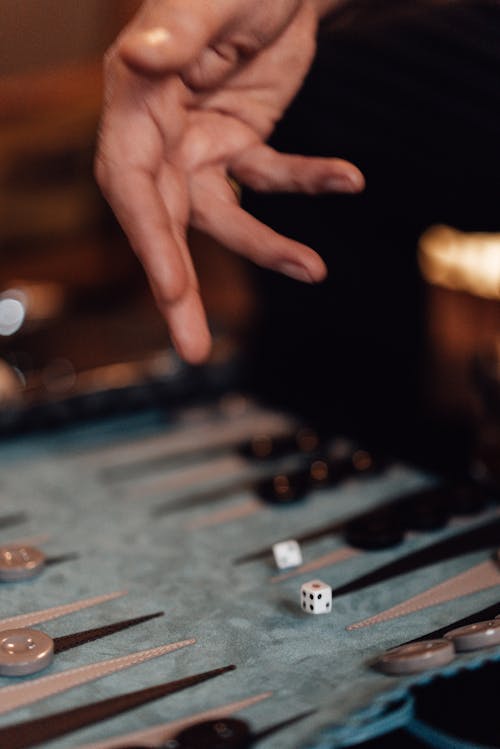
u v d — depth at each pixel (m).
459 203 1.19
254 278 1.58
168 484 1.26
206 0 0.93
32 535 1.16
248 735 0.87
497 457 1.26
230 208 1.06
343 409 1.46
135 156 0.98
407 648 0.94
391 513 1.15
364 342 1.56
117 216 1.00
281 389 1.49
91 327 1.52
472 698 0.95
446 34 1.17
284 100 1.08
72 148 1.86
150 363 1.42
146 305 1.64
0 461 1.31
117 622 1.02
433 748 0.92
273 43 1.05
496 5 1.17
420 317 1.58
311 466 1.26
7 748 0.88
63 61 1.77
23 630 0.98
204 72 1.02
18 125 1.74
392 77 1.17
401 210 1.26
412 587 1.06
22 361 1.42
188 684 0.94
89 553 1.12
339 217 1.31
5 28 1.74
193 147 1.05
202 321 1.01
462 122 1.15
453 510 1.16
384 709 0.90
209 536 1.15
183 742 0.87
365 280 1.50
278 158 1.07
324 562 1.10
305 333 1.55
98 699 0.93
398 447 1.34
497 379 1.31
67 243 1.99
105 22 1.77
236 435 1.37
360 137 1.18
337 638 0.99
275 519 1.18
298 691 0.92
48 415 1.36
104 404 1.38
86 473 1.28
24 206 1.93
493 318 1.69
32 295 1.59
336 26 1.20
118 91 0.98
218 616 1.02
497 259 1.68
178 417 1.42
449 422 1.43
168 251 1.00
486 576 1.07
